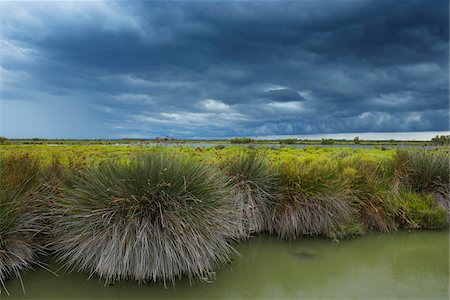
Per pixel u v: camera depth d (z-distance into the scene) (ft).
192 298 15.42
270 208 24.80
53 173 22.81
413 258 20.94
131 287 15.88
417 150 33.73
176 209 16.98
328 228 24.29
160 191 17.42
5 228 16.48
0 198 16.70
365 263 20.08
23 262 16.74
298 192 24.61
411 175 30.76
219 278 17.46
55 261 18.19
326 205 24.54
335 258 20.74
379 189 27.48
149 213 16.98
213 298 15.44
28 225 17.97
